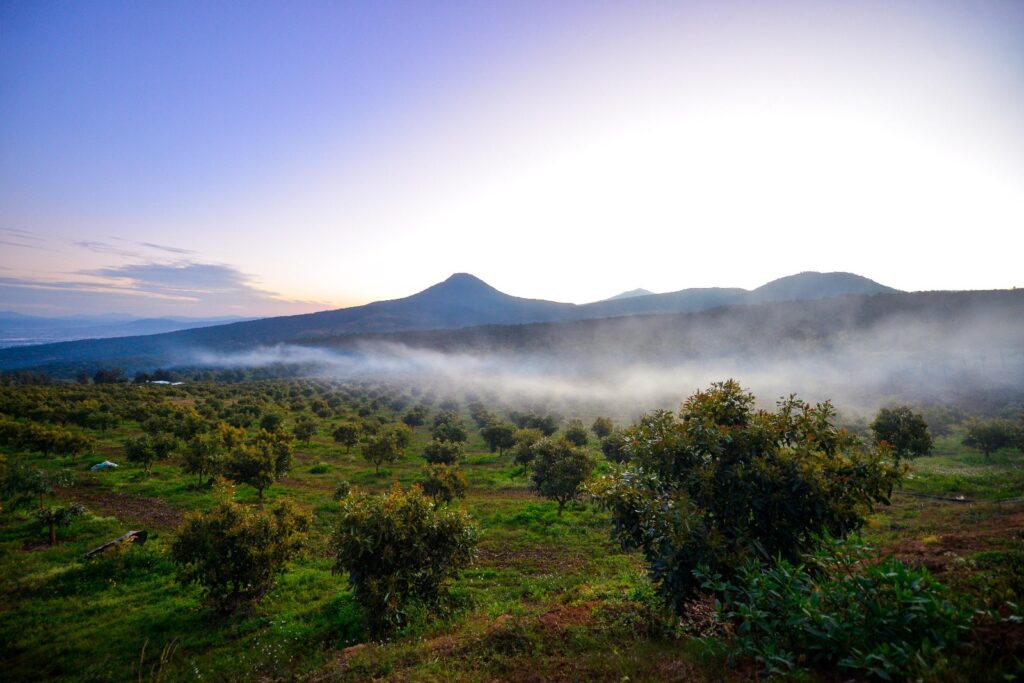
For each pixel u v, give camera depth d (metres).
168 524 23.16
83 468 37.62
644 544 7.94
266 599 14.32
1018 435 33.75
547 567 15.94
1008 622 4.59
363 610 12.16
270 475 29.06
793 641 5.14
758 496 7.30
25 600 14.55
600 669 6.44
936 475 26.44
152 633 12.38
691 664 5.73
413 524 11.71
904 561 9.54
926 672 3.95
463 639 8.80
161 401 82.31
